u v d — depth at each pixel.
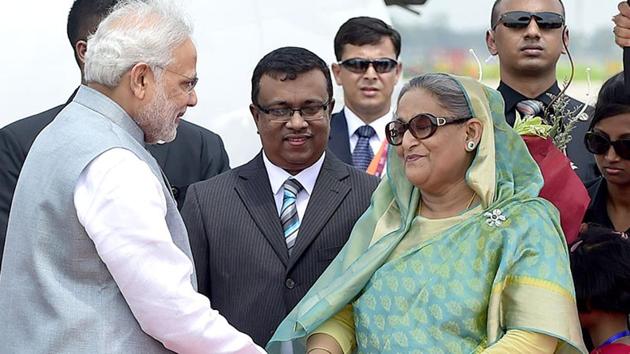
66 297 2.79
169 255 2.79
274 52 3.57
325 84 3.56
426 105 3.07
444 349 2.97
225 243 3.51
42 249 2.82
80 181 2.80
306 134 3.53
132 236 2.75
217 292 3.51
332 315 3.14
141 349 2.82
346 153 4.89
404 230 3.15
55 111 3.89
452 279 3.00
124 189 2.77
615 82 3.48
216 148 4.16
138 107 2.92
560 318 2.89
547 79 4.38
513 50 4.34
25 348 2.80
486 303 2.98
